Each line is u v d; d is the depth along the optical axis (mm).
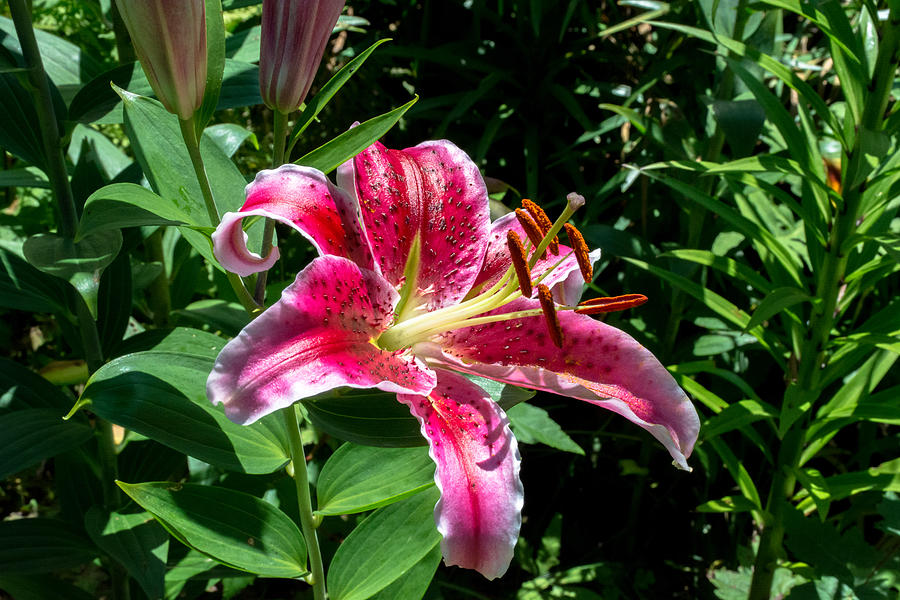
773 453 737
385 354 340
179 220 321
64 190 423
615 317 741
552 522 706
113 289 480
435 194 379
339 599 406
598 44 787
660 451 745
